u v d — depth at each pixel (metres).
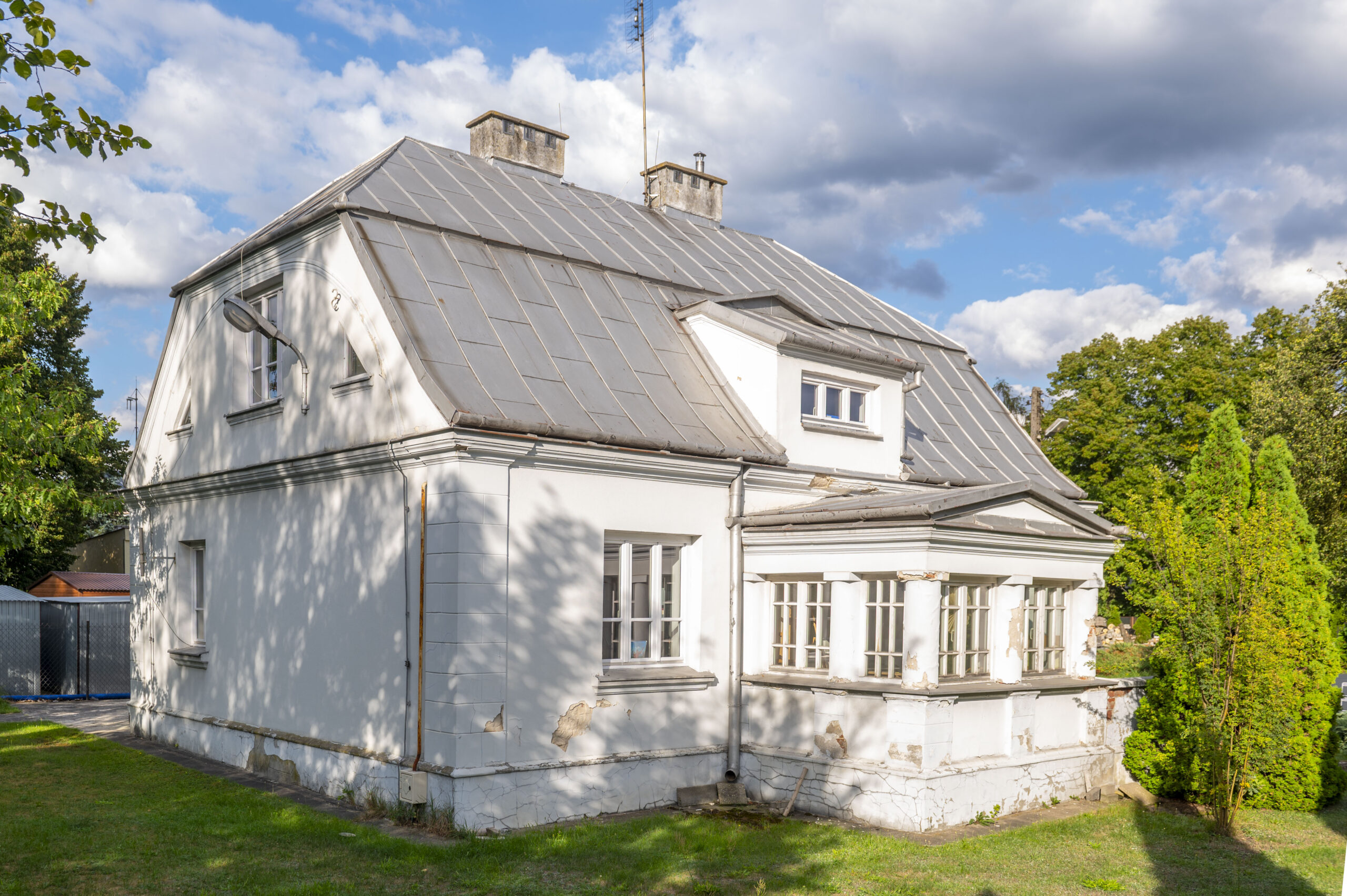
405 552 10.36
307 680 11.74
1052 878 8.52
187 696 14.29
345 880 7.92
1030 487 11.49
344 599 11.23
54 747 14.43
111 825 9.58
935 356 18.05
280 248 12.63
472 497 9.77
